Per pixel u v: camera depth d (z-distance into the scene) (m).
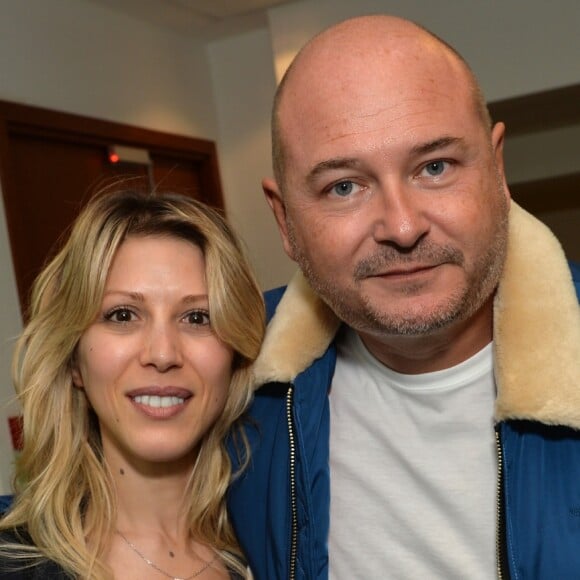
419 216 1.21
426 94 1.21
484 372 1.38
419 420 1.42
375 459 1.46
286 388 1.61
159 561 1.50
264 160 4.70
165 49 4.36
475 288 1.26
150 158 4.22
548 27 3.61
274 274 4.71
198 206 1.56
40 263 3.40
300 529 1.50
